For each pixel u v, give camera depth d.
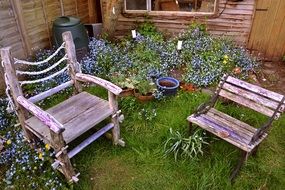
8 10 3.46
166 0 4.86
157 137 2.94
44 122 2.08
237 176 2.50
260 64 4.54
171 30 5.07
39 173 2.46
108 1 4.44
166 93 3.49
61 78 3.71
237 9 4.54
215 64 4.04
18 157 2.57
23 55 3.85
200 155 2.73
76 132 2.31
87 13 5.25
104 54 4.16
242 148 2.31
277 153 2.78
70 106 2.69
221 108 3.29
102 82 2.64
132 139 2.92
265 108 2.53
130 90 3.44
